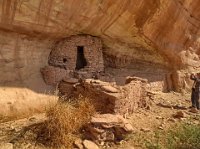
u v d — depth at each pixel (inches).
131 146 206.8
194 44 459.8
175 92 445.4
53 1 266.5
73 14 295.7
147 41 390.3
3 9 238.5
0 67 267.6
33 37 293.6
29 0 248.7
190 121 272.4
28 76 298.5
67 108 219.8
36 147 195.0
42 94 296.8
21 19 258.7
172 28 401.7
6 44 269.0
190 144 214.7
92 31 346.0
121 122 214.2
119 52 403.5
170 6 370.0
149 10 350.0
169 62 442.3
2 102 256.1
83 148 194.9
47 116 216.5
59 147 196.5
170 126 253.4
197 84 342.3
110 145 205.5
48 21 283.7
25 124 234.7
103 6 306.5
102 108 257.1
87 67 364.2
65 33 323.6
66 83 313.9
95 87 266.5
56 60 340.2
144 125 251.3
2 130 221.9
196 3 414.6
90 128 208.5
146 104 312.2
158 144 208.1
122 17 336.8
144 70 431.8
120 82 400.5
